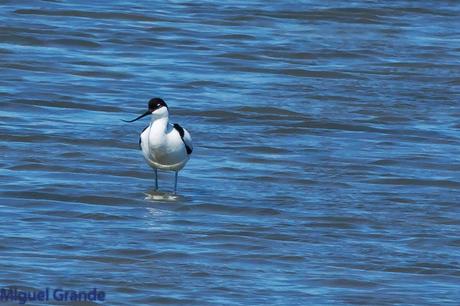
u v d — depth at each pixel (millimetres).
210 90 23781
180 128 17172
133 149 19797
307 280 14438
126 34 27578
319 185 18422
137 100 22859
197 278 14328
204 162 19281
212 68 25438
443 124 22203
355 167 19375
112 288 13875
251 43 27438
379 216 17047
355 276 14633
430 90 24531
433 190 18438
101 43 26797
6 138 19891
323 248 15609
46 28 27547
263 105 22734
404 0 31578
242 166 19188
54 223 16047
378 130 21609
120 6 29875
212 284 14148
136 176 18453
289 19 29656
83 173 18375
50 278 14039
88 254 14914
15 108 21812
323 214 17000
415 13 30688
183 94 23391
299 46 27375
